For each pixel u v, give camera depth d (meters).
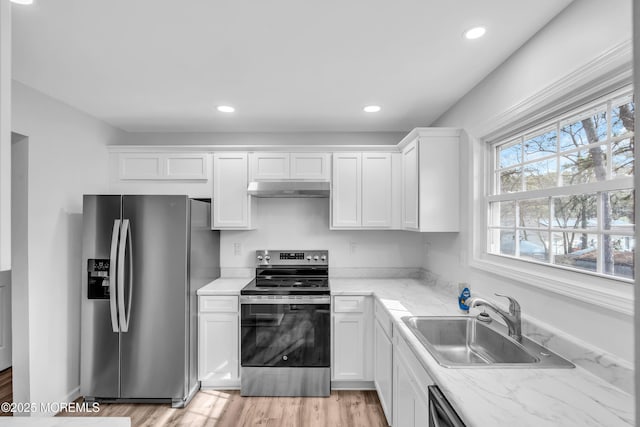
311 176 3.15
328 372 2.73
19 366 2.29
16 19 1.52
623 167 1.27
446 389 1.17
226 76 2.13
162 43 1.74
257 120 3.04
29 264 2.30
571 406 1.06
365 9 1.46
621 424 0.97
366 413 2.48
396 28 1.61
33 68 2.01
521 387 1.18
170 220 2.55
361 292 2.76
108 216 2.53
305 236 3.45
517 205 1.93
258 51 1.82
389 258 3.44
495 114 2.02
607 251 1.33
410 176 2.72
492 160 2.19
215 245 3.27
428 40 1.71
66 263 2.61
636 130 0.45
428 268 3.18
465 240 2.38
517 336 1.63
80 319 2.73
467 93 2.39
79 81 2.20
